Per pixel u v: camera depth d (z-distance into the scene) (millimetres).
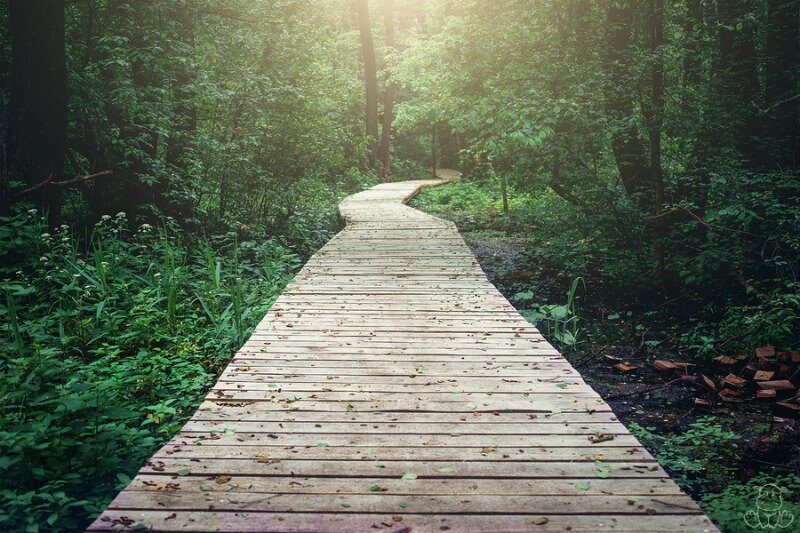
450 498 2688
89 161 10375
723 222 8734
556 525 2475
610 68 10203
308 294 7145
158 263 8500
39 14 8117
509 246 14375
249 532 2416
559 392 4078
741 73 9703
